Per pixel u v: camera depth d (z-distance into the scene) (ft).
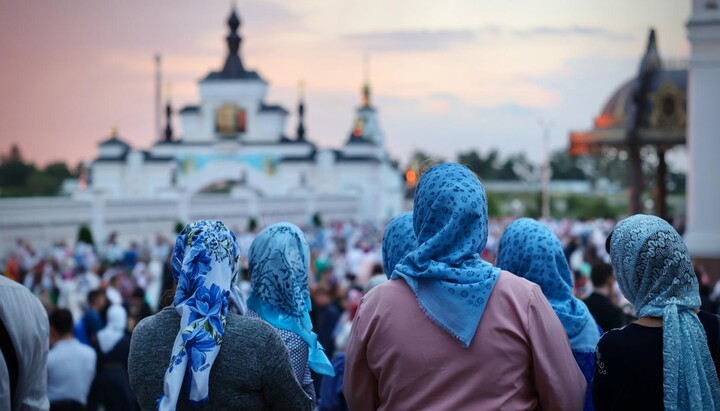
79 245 111.24
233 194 229.66
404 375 11.68
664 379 11.58
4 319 12.88
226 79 321.52
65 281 72.90
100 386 30.99
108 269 74.08
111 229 159.94
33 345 13.15
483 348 11.52
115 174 307.99
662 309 11.90
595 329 15.55
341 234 164.76
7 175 398.42
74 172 403.54
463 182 12.06
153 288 75.31
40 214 140.56
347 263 85.46
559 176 539.29
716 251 61.21
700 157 62.44
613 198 391.24
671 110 119.96
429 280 11.79
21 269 84.84
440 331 11.65
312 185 307.78
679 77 120.47
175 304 12.01
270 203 216.95
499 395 11.47
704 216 62.18
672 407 11.51
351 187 303.48
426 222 12.11
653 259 11.99
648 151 133.28
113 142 315.78
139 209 170.50
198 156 314.35
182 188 240.53
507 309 11.67
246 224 207.21
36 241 139.13
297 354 14.69
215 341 11.67
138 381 12.05
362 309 12.25
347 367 12.44
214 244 12.14
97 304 36.70
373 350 11.98
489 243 84.79
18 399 13.30
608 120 129.70
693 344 11.69
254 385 11.85
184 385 11.71
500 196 443.73
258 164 312.29
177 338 11.84
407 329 11.74
